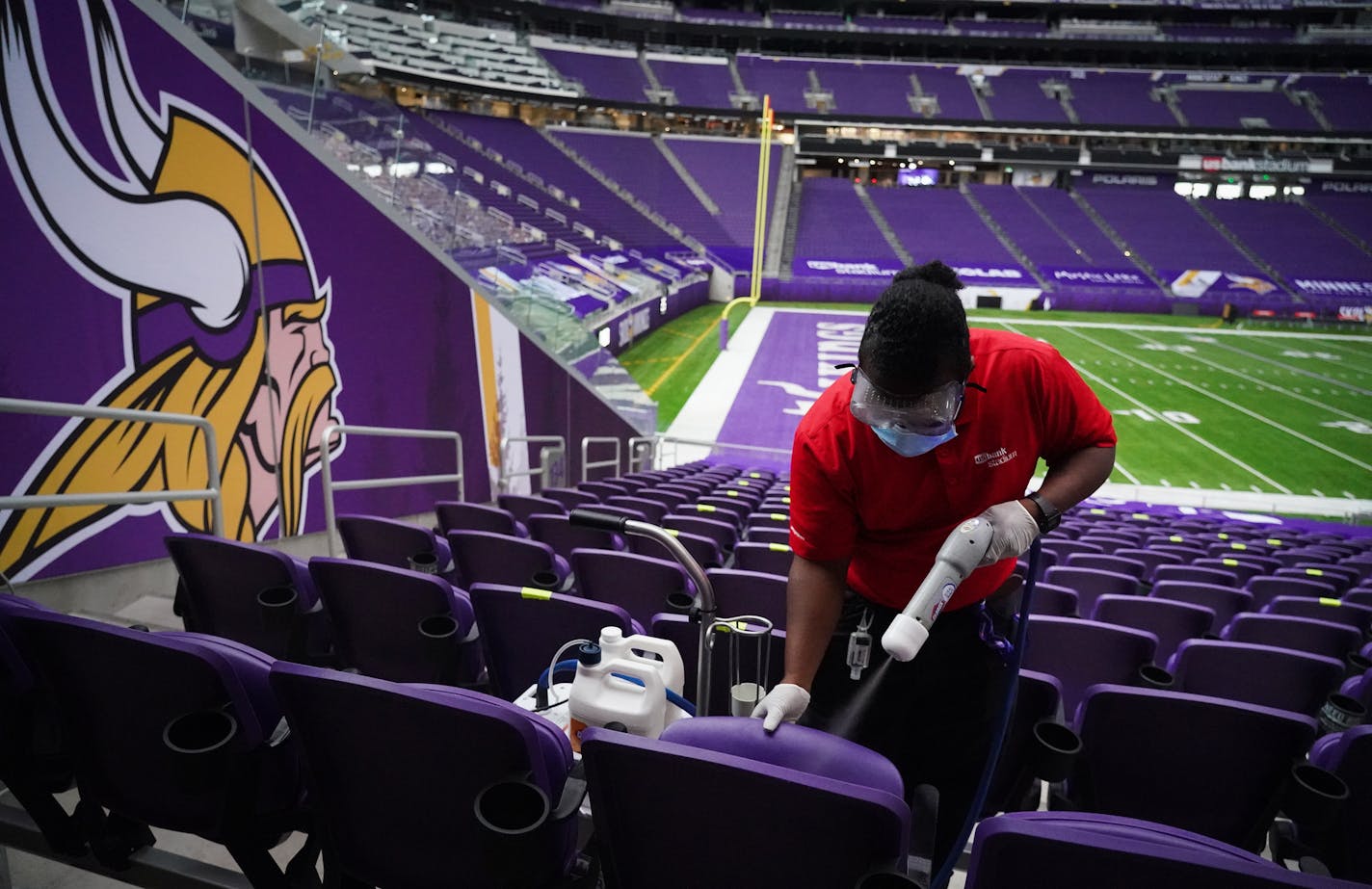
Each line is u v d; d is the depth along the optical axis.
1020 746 2.20
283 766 1.76
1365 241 42.12
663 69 46.59
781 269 40.12
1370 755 1.94
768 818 1.26
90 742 1.72
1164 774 2.13
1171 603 3.98
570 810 1.46
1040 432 1.61
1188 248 41.81
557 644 2.50
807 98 46.94
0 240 3.64
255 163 5.23
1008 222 44.00
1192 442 18.22
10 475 3.73
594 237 36.62
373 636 2.69
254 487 5.35
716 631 2.33
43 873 2.10
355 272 6.41
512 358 9.47
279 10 5.46
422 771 1.47
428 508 7.87
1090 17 49.31
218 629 2.92
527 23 47.28
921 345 1.35
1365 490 15.58
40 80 3.77
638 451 15.11
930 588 1.33
